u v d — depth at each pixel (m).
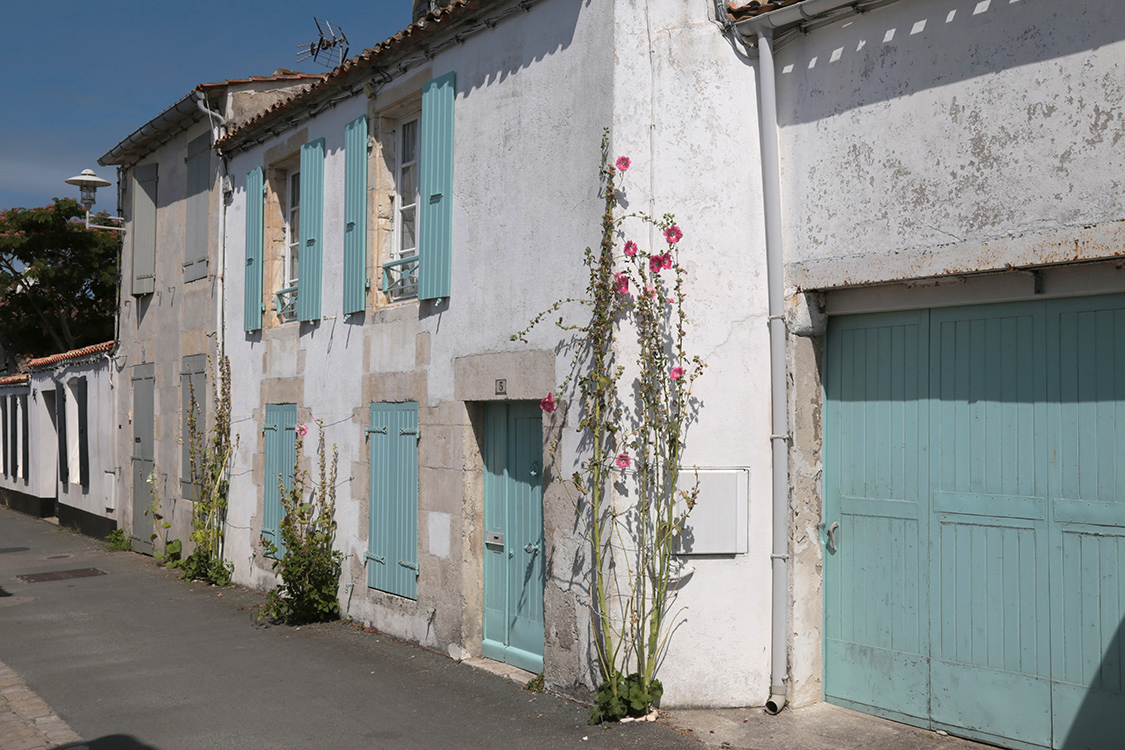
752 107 5.82
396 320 8.02
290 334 9.81
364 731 5.61
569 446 6.05
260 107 11.54
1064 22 4.52
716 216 5.77
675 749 5.06
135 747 5.44
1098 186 4.38
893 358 5.50
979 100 4.86
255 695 6.42
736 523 5.70
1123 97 4.30
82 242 25.77
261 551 10.31
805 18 5.57
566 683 6.07
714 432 5.72
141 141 13.53
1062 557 4.73
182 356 12.53
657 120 5.79
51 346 26.91
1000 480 4.98
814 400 5.77
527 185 6.52
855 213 5.41
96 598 10.37
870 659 5.54
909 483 5.39
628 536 5.68
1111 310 4.59
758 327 5.77
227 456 11.19
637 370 5.73
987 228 4.80
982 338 5.09
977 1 4.88
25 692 6.61
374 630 8.27
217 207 11.54
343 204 8.87
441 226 7.38
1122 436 4.54
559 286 6.19
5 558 13.74
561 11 6.29
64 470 17.83
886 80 5.28
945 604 5.20
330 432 9.02
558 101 6.27
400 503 7.93
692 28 5.81
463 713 5.86
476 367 6.97
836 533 5.74
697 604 5.69
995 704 4.96
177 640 8.17
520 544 6.81
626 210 5.76
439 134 7.45
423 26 7.35
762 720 5.46
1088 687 4.62
